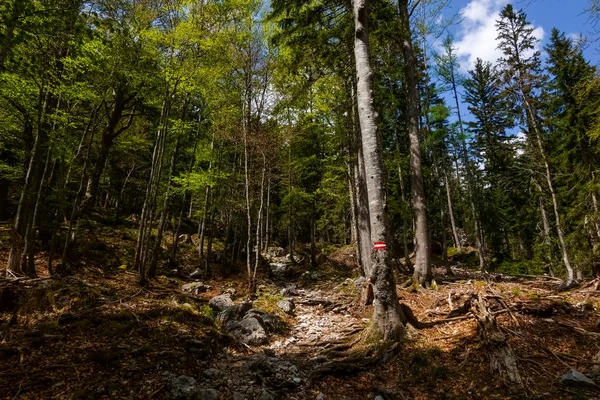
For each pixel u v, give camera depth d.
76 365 4.29
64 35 6.05
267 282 15.02
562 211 15.48
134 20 10.70
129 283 10.66
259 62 13.53
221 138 14.30
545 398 3.83
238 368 5.10
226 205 16.94
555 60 15.38
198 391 3.94
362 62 6.81
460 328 6.01
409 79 10.67
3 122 10.71
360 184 12.55
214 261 18.66
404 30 10.59
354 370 4.96
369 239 11.97
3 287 6.62
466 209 26.62
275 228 32.12
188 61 11.16
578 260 12.45
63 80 10.18
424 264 9.67
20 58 5.71
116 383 3.98
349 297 10.22
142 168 25.67
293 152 19.05
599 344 4.99
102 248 14.70
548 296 7.22
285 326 7.82
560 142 15.18
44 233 12.73
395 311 5.95
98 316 6.07
